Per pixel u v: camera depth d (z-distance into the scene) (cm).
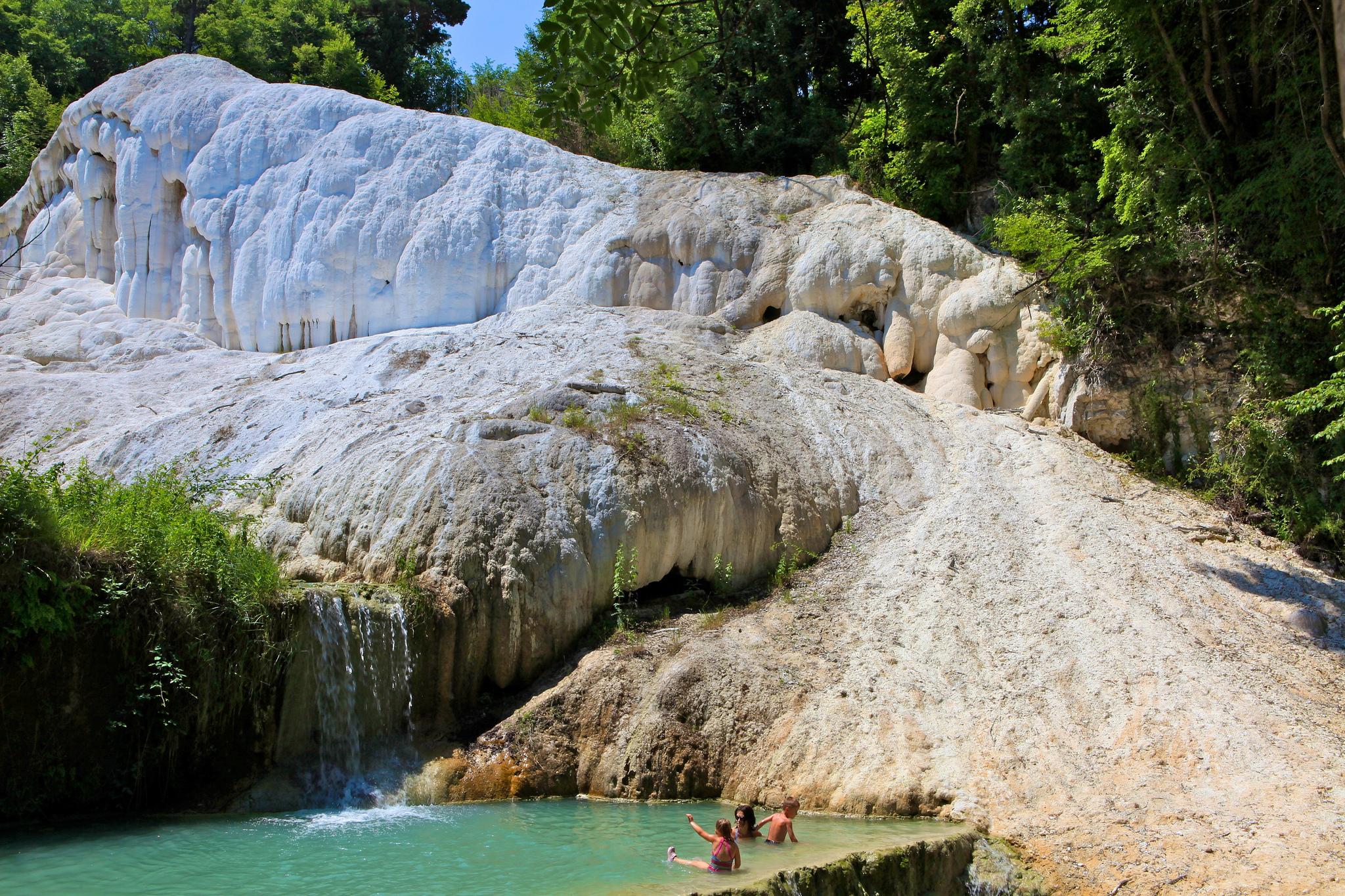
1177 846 866
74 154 2475
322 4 3806
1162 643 1194
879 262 1848
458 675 1164
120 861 794
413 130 2097
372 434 1447
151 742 981
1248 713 1078
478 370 1666
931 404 1741
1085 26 1850
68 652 948
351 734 1070
